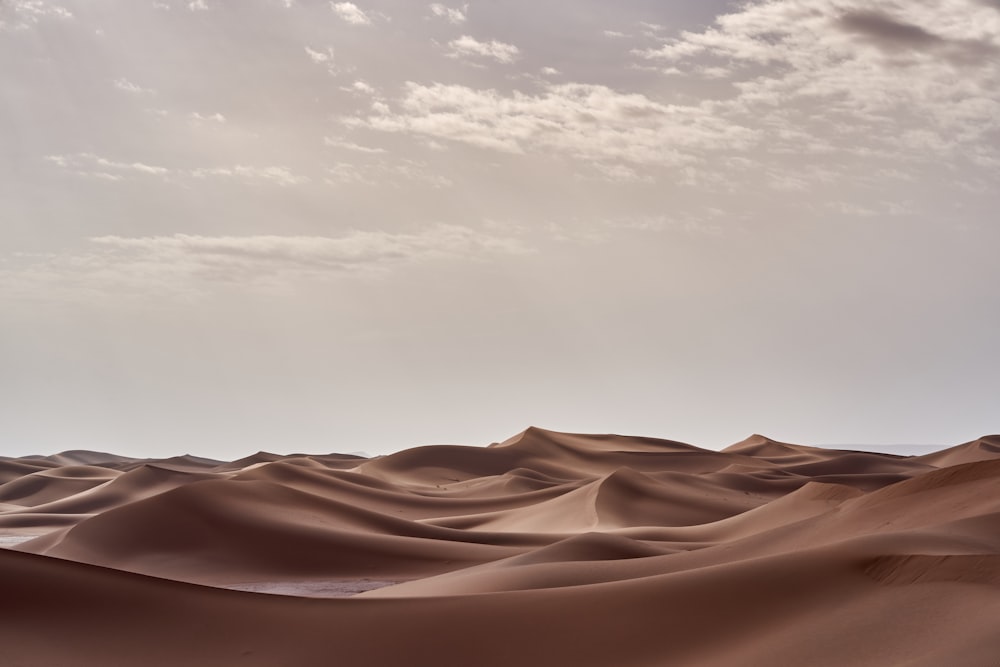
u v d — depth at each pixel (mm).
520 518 98625
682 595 23281
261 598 25516
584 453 182500
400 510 103625
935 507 41969
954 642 16281
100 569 25266
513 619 23656
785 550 43750
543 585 35562
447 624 23750
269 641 23156
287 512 72625
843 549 23625
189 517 68188
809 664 17812
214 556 64500
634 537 70688
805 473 171875
